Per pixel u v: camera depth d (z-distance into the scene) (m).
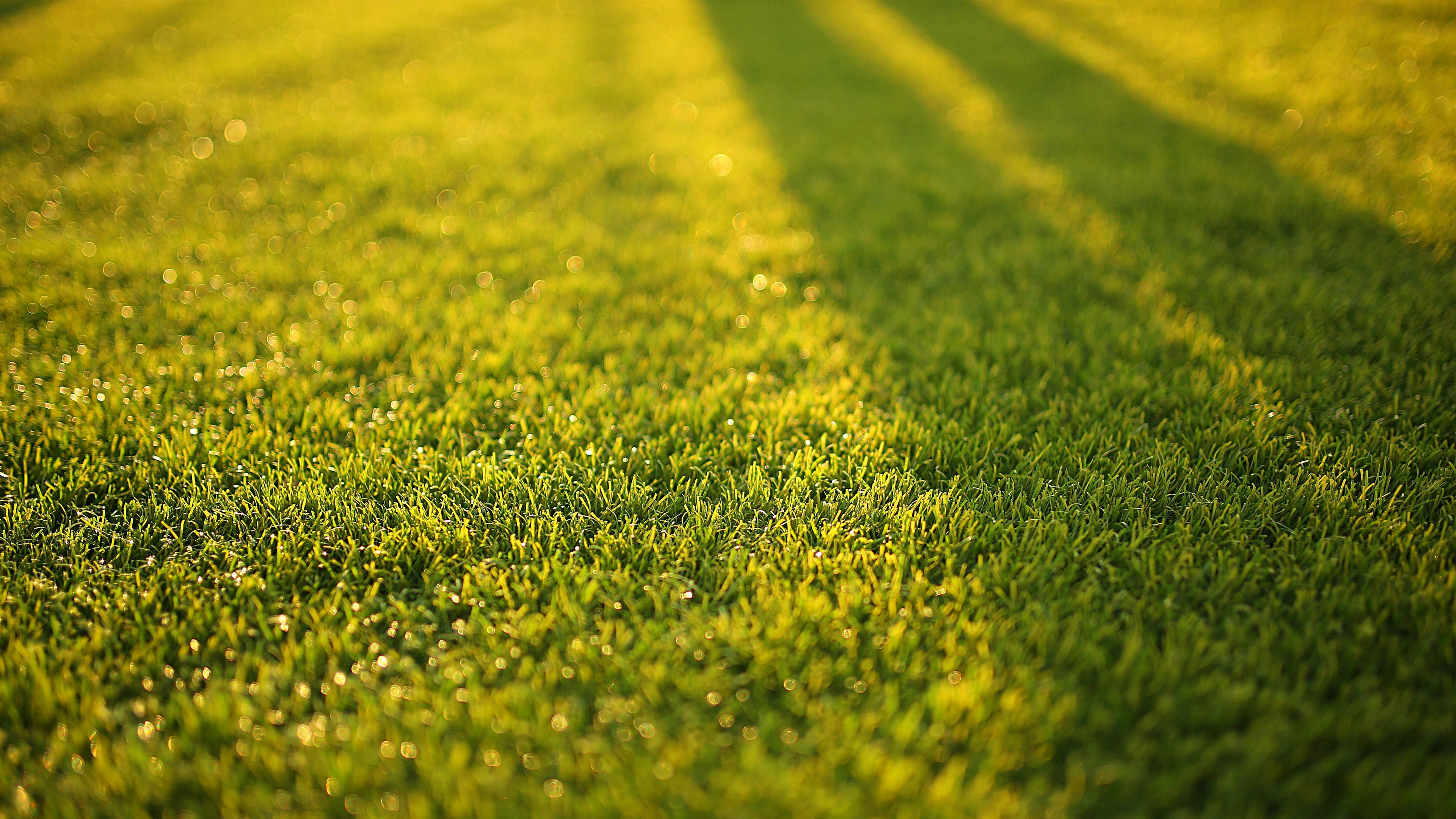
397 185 4.71
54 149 5.15
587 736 1.56
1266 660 1.64
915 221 4.20
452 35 8.55
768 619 1.82
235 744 1.54
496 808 1.41
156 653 1.74
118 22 8.40
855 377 2.80
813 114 6.06
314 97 6.36
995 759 1.47
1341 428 2.43
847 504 2.17
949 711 1.57
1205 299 3.22
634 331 3.13
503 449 2.45
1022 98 6.25
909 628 1.79
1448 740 1.49
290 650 1.73
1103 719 1.53
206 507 2.17
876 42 8.24
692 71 7.35
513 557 2.03
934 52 7.72
